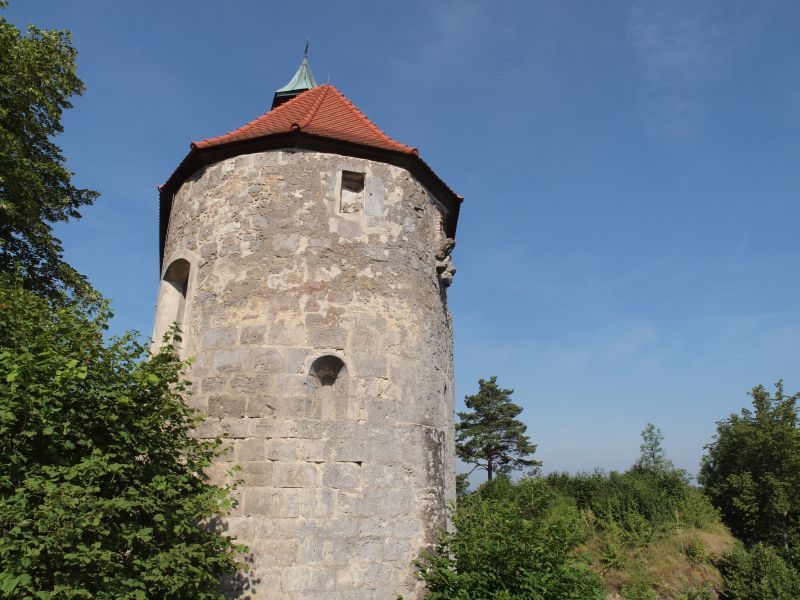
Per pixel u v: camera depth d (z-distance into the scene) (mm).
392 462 8172
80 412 5637
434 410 9039
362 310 8680
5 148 11469
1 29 11648
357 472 7902
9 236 12789
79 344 5855
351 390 8211
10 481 5027
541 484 16438
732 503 32500
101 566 5172
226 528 7430
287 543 7391
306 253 8719
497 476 32281
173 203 10648
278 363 8141
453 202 11227
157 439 6188
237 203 9156
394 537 7867
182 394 8430
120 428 5840
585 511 28141
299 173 9141
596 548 25266
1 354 5238
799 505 29562
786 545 28109
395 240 9320
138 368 6281
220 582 7180
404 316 9023
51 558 4961
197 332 8742
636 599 21516
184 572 5688
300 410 7945
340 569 7457
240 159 9438
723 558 25500
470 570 7848
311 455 7770
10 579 4582
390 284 9039
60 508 4758
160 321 9688
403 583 7750
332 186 9172
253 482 7621
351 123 10594
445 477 9297
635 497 28672
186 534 6234
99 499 5188
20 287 6613
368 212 9258
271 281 8562
